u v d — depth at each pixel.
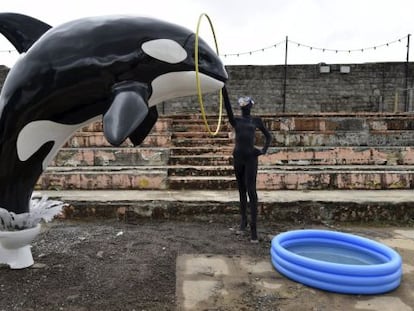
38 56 2.81
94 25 2.80
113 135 2.22
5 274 3.16
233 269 3.34
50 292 2.86
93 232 4.37
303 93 15.76
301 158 7.09
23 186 3.18
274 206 4.96
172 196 5.28
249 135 3.99
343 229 4.71
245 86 15.84
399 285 3.08
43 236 4.20
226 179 5.94
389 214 4.99
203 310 2.61
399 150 7.13
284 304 2.73
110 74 2.72
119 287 2.95
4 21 3.08
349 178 5.97
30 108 2.87
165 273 3.22
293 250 3.96
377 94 15.52
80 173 5.89
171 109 15.71
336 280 2.91
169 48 2.81
